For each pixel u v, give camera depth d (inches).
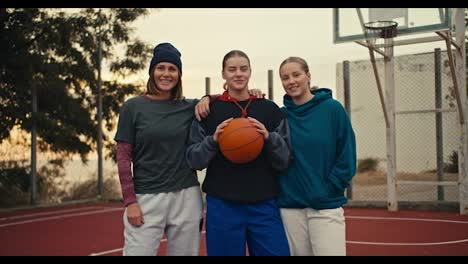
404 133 446.6
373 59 402.3
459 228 324.2
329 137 140.9
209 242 140.8
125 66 614.9
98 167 572.7
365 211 420.5
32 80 517.3
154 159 139.5
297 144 142.5
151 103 141.3
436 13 380.5
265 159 142.9
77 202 551.8
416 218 374.0
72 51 565.9
